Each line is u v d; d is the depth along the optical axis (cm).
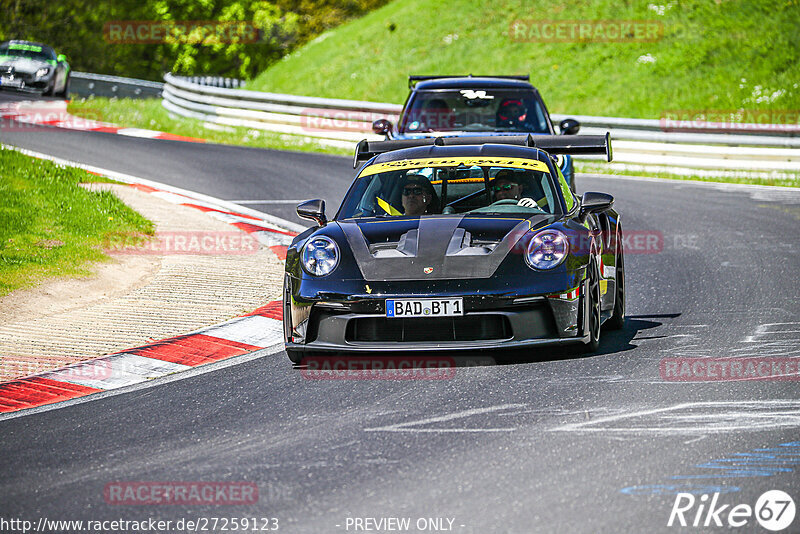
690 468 1570
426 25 11306
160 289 3180
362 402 2005
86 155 6488
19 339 2581
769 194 5378
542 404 1938
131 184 5406
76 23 17000
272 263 3609
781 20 9094
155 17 17100
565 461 1617
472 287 2138
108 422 1942
